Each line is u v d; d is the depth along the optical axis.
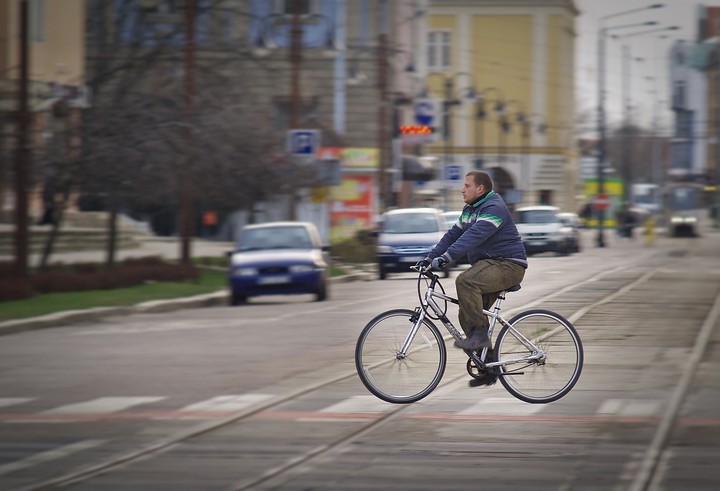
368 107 158.25
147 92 95.38
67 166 84.00
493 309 30.92
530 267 115.50
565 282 88.75
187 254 93.19
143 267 87.00
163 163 85.88
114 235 93.44
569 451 24.67
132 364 41.09
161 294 75.50
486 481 21.88
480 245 30.47
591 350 43.75
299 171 105.75
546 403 31.05
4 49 109.12
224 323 58.50
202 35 110.94
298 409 30.55
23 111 73.38
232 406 31.09
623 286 83.56
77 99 88.56
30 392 34.31
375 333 31.27
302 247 78.06
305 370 38.69
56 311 61.38
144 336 51.91
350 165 157.88
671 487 21.31
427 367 31.41
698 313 60.44
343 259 122.81
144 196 87.94
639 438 26.14
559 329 31.23
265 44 140.00
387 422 28.45
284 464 23.59
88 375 38.16
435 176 179.50
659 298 71.25
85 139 84.44
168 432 27.38
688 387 34.12
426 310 31.42
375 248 124.12
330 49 142.88
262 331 53.44
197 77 102.31
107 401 32.31
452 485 21.56
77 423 28.77
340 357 42.44
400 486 21.53
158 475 22.64
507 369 30.94
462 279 30.33
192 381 36.25
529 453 24.50
